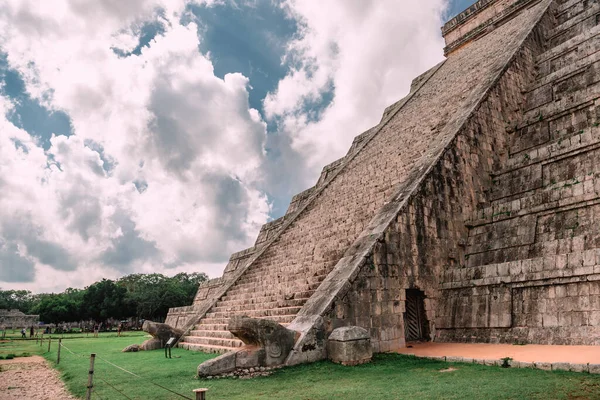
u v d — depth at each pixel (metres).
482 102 16.69
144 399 7.60
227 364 9.42
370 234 13.07
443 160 14.83
